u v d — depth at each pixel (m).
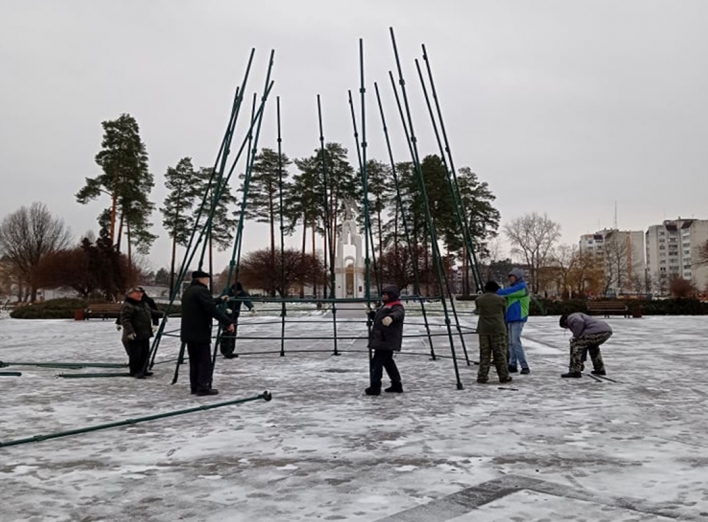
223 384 9.12
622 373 10.05
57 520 3.55
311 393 8.23
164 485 4.21
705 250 84.19
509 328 10.10
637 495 3.93
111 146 43.75
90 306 32.56
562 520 3.49
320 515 3.60
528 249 71.50
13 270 67.69
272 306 41.50
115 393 8.39
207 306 8.17
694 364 11.34
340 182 40.28
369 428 5.98
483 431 5.81
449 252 49.81
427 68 11.16
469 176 50.25
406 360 12.20
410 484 4.18
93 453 5.09
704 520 3.49
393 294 8.23
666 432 5.74
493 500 3.84
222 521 3.52
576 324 9.53
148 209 45.97
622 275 101.50
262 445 5.32
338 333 20.17
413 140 9.98
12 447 5.32
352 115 12.85
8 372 10.38
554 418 6.40
